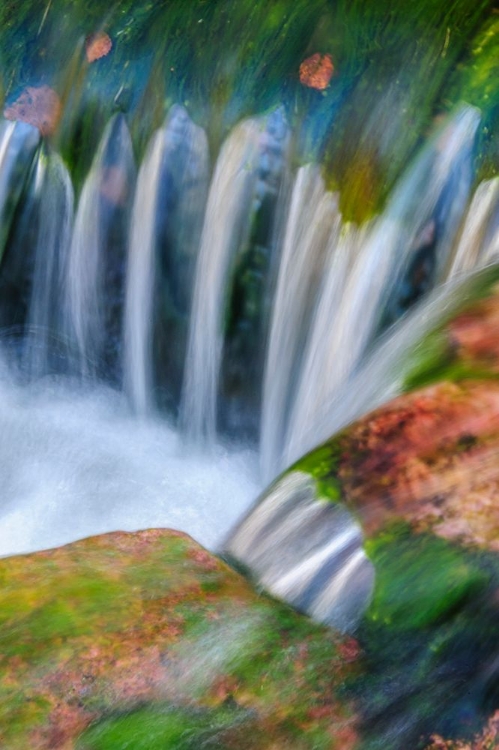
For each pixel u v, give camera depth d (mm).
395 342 4031
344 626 2607
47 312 5586
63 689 2428
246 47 4961
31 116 5250
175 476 5133
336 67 4742
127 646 2533
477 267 4148
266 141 4758
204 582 2809
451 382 3113
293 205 4742
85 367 5684
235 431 5363
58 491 4914
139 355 5508
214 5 5129
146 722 2381
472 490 2697
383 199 4508
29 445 5250
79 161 5203
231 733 2377
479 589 2486
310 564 2754
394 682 2479
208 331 5199
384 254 4500
